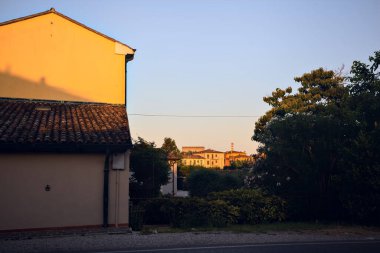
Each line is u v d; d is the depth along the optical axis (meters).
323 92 31.62
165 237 11.99
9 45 17.77
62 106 17.47
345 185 15.67
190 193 32.69
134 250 9.88
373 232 13.59
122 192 13.86
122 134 14.52
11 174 12.73
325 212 16.78
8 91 17.45
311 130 16.92
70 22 18.64
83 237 11.99
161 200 16.44
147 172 23.72
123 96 18.83
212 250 9.88
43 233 12.54
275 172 18.80
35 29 18.19
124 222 13.70
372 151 14.79
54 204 13.05
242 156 120.94
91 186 13.52
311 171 16.77
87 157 13.61
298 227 14.62
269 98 35.84
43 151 13.05
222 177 32.16
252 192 16.58
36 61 18.00
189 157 123.44
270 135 19.61
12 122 14.51
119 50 19.00
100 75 18.67
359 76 17.20
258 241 11.38
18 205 12.69
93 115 16.67
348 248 10.26
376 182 14.51
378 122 15.54
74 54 18.50
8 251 9.81
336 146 16.34
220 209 15.09
